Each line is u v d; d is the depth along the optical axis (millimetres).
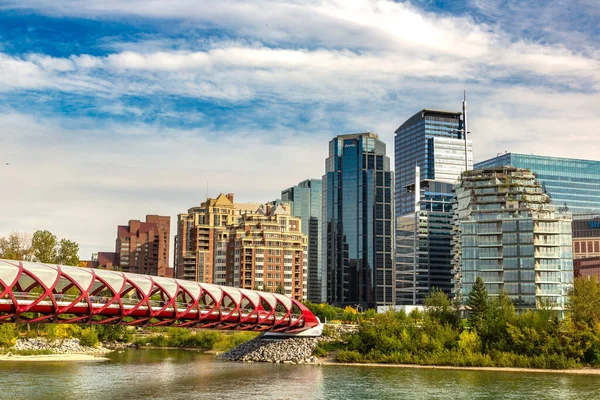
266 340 174250
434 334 157125
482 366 143875
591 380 121875
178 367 147500
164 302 124812
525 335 147250
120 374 132000
